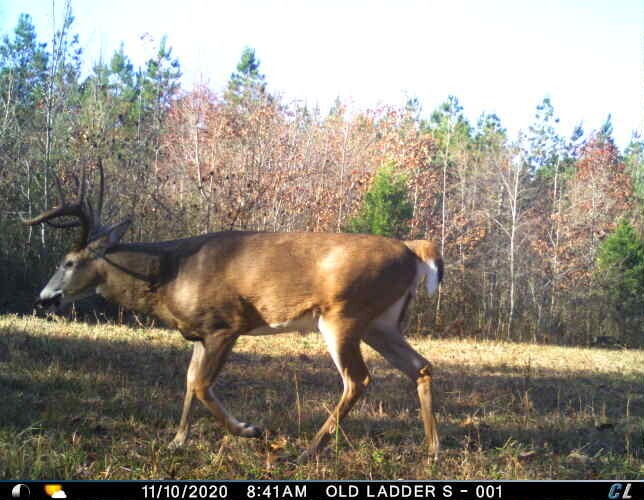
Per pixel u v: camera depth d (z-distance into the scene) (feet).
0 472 9.43
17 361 14.67
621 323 44.01
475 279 42.96
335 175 45.80
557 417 13.87
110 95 40.29
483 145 69.62
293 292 11.32
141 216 28.94
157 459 10.18
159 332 21.11
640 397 16.87
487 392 15.92
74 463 9.78
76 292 11.87
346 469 10.28
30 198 29.27
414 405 14.15
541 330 41.86
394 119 54.03
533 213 50.11
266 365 17.25
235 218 28.58
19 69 37.32
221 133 38.37
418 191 45.62
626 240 44.73
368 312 11.42
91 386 13.51
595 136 57.11
